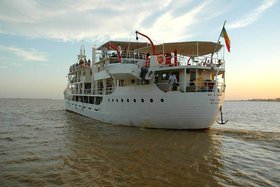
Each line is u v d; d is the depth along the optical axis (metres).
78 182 9.10
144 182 9.12
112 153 13.31
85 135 18.83
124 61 24.38
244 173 10.20
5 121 30.17
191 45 21.52
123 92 22.64
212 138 17.53
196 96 18.44
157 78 21.50
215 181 9.24
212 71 21.33
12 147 14.90
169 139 16.94
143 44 27.09
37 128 23.44
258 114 52.75
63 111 49.81
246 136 18.72
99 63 30.61
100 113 27.11
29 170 10.44
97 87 30.73
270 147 15.12
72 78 42.66
